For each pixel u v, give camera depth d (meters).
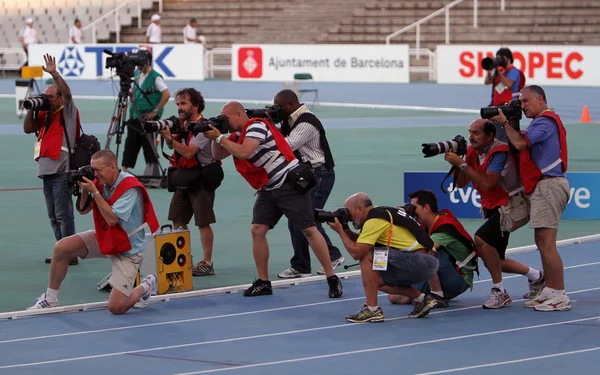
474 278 13.63
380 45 50.06
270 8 57.28
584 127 31.78
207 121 12.21
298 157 13.36
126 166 20.94
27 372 9.49
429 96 43.31
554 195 11.60
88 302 12.36
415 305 11.52
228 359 9.87
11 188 21.08
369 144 28.20
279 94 13.31
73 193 12.38
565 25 51.38
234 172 23.28
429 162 24.55
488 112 11.52
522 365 9.54
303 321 11.41
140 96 20.50
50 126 14.02
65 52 53.66
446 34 51.38
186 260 12.81
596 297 12.32
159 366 9.65
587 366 9.48
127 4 59.50
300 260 13.70
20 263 14.53
